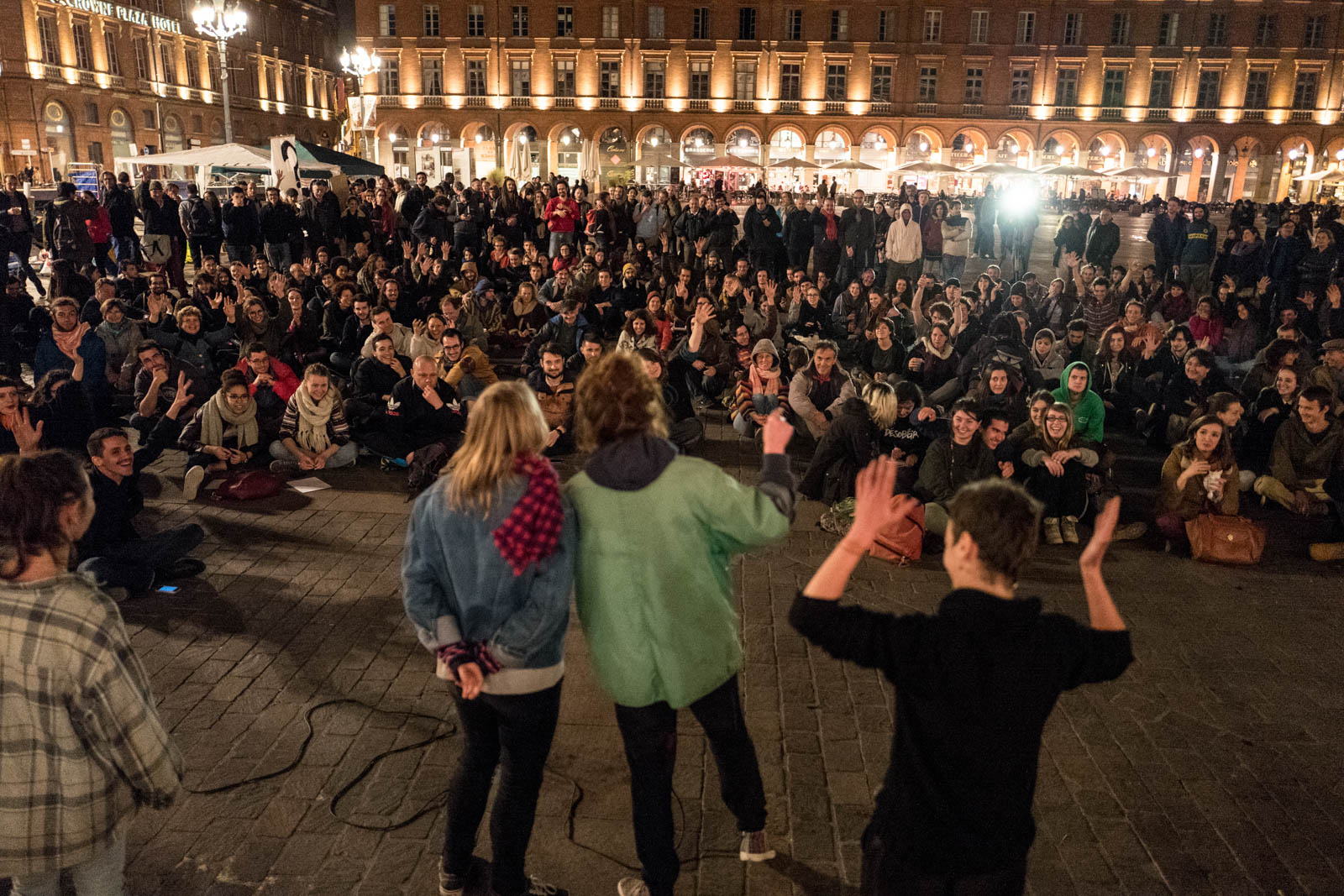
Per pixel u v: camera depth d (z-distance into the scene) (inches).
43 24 1720.0
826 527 266.7
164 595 216.5
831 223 681.6
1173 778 155.6
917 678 80.7
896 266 621.6
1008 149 2175.2
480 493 99.4
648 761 110.1
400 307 494.0
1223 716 174.7
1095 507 273.0
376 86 2129.7
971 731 80.3
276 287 442.3
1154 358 384.5
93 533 214.7
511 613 103.0
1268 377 354.9
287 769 152.4
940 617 81.8
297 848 134.4
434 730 164.6
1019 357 374.6
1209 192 2159.2
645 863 112.8
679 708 107.8
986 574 82.1
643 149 2066.9
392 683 180.2
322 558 239.6
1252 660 196.7
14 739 91.0
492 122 2128.4
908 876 83.2
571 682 181.8
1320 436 281.9
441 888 123.3
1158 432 359.3
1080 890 129.1
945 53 2082.9
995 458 261.7
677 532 102.3
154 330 382.0
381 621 206.1
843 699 177.8
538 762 111.4
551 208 727.7
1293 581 239.6
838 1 2065.7
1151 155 2153.1
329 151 810.8
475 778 114.8
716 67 2105.1
